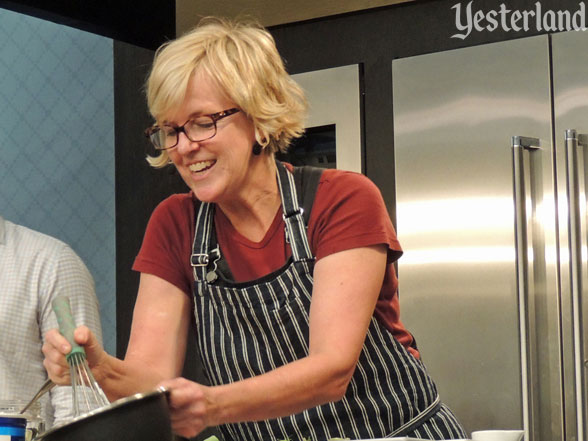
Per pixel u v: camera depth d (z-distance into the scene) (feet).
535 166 10.56
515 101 10.71
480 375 10.68
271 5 12.16
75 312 9.16
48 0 11.28
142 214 12.71
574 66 10.43
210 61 5.72
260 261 6.12
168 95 5.69
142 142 12.80
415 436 6.03
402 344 6.24
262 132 5.92
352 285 5.66
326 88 11.80
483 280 10.74
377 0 11.56
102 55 13.24
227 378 6.22
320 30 11.97
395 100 11.37
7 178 13.60
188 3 12.55
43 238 9.38
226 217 6.25
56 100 13.44
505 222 10.66
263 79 5.87
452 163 10.99
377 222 5.83
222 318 6.16
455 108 11.02
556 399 10.28
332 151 11.84
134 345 6.15
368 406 5.99
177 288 6.34
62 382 4.92
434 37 11.30
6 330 8.87
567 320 10.29
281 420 6.07
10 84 13.70
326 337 5.48
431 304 10.98
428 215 11.08
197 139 5.73
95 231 13.09
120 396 5.31
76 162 13.25
